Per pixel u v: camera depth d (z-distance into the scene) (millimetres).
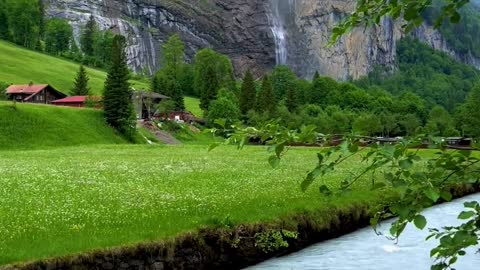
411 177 5770
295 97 169000
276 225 19797
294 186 29062
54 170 37594
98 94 174750
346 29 6117
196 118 146750
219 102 143375
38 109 94375
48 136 86750
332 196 6172
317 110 172500
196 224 18312
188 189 27562
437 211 27578
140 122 122875
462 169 5820
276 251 19609
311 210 22094
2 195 24828
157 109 134500
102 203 22609
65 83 183875
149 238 16641
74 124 95625
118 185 29031
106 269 15234
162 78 167625
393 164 5793
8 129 83625
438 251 5652
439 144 5824
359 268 17625
